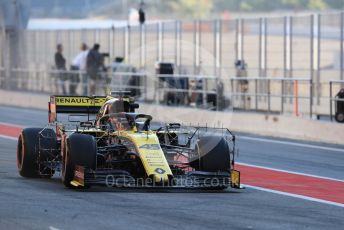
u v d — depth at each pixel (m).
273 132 84.31
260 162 61.28
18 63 143.12
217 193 43.88
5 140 73.56
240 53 109.88
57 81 132.00
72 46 143.12
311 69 96.00
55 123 49.44
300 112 92.19
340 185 49.53
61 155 45.88
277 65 105.31
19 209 37.03
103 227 33.31
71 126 50.12
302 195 44.78
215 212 37.59
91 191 42.69
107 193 42.00
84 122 46.75
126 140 43.50
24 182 46.28
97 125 47.16
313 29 96.81
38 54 147.25
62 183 45.84
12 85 142.50
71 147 42.34
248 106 98.81
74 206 37.97
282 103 93.00
